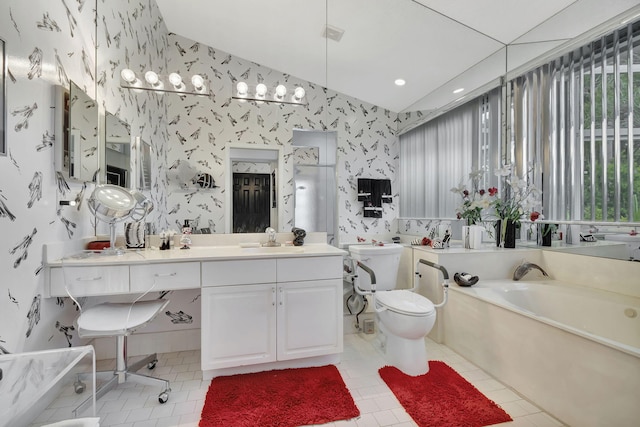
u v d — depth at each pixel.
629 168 1.73
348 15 2.30
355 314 2.41
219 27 2.17
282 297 1.79
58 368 0.85
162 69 2.09
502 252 2.33
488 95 2.54
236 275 1.72
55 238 1.46
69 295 1.36
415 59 2.52
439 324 2.26
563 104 2.09
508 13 2.11
